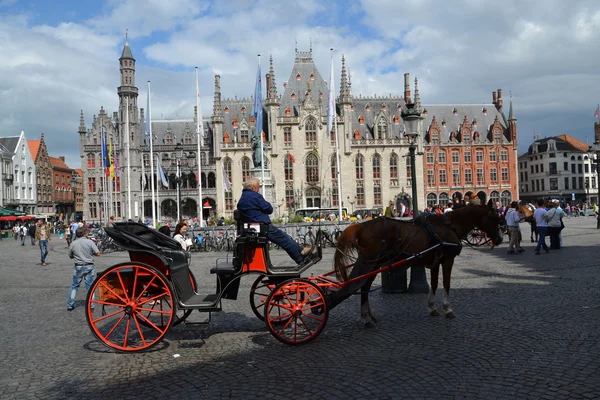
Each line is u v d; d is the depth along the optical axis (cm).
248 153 8338
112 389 725
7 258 3195
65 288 1772
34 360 877
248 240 963
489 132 9731
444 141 9569
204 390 710
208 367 816
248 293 1514
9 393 716
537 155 12444
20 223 7869
